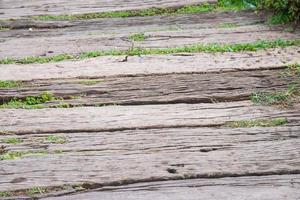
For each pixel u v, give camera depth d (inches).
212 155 235.3
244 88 293.7
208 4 423.8
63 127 261.1
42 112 276.7
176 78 307.3
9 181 220.4
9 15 425.1
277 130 252.7
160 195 211.3
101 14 419.2
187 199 208.4
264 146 240.7
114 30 389.4
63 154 238.4
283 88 292.2
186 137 249.6
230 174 223.0
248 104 278.8
